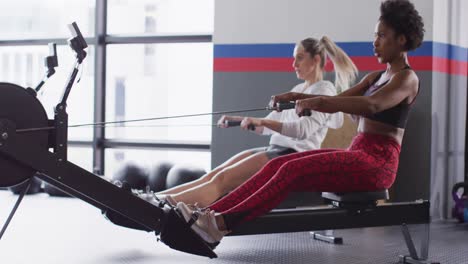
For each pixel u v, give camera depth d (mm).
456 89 4465
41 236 3375
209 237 2283
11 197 5086
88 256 2885
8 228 3604
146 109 5863
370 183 2496
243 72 4617
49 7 6168
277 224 2418
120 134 5863
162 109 5832
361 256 2988
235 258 2918
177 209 2246
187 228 2238
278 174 2367
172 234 2236
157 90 5797
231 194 2518
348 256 2988
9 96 1941
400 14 2539
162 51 5699
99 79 5508
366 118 2604
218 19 4660
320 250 3150
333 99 2375
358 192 2531
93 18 5910
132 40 5434
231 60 4637
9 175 1966
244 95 4625
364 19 4359
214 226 2273
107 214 2426
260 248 3195
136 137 5871
